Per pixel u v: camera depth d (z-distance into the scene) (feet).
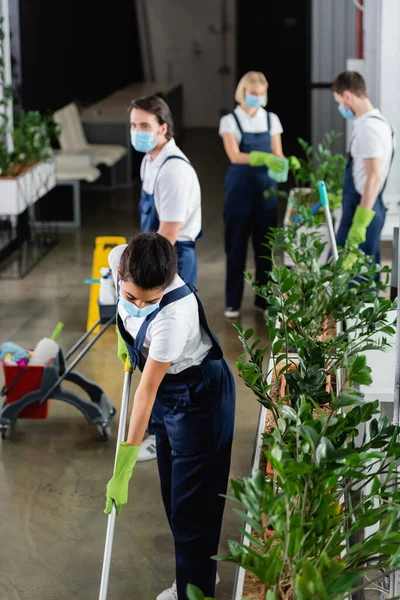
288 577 7.23
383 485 7.47
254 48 51.67
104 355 19.19
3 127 26.14
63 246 27.91
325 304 11.87
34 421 16.17
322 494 7.20
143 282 8.44
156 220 14.29
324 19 34.17
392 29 21.67
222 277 24.75
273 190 20.62
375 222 18.06
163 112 13.80
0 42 26.86
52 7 33.81
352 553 6.99
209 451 9.77
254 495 6.62
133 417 9.28
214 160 42.93
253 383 9.12
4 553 12.25
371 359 11.46
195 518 9.97
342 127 35.06
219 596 11.27
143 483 14.05
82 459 14.82
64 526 12.89
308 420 7.65
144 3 52.01
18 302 22.67
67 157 30.30
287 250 12.67
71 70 37.11
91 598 11.28
